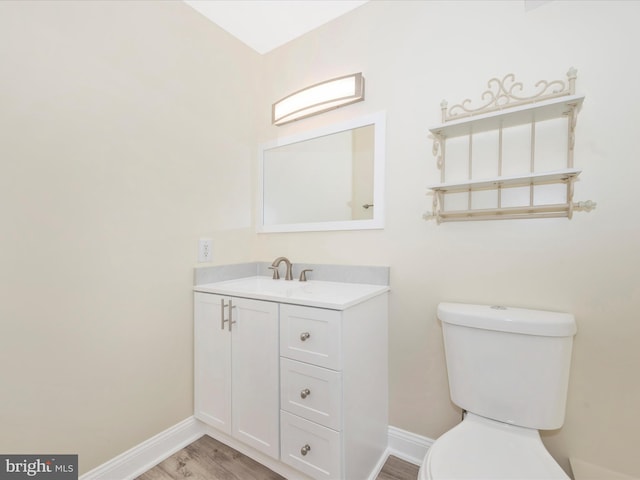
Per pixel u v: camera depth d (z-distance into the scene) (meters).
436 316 1.36
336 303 1.08
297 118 1.77
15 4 1.03
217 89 1.71
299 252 1.78
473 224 1.27
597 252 1.06
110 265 1.27
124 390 1.32
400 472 1.35
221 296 1.44
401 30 1.45
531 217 1.16
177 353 1.52
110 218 1.27
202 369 1.53
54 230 1.11
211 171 1.69
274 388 1.26
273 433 1.26
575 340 1.09
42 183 1.08
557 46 1.13
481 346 1.11
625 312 1.03
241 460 1.42
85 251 1.20
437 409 1.36
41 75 1.08
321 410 1.13
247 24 1.71
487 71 1.25
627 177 1.02
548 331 1.00
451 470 0.84
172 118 1.50
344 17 1.62
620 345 1.03
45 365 1.10
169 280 1.48
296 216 1.79
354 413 1.17
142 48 1.38
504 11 1.22
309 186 1.74
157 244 1.44
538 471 0.84
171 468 1.38
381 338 1.41
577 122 1.08
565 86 1.10
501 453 0.92
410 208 1.42
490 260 1.24
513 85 1.20
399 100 1.45
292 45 1.83
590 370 1.07
